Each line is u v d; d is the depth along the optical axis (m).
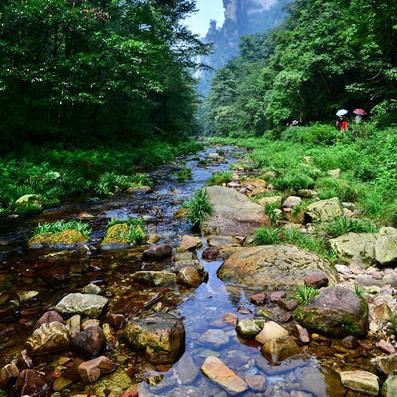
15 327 3.61
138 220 6.91
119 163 14.50
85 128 18.72
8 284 4.59
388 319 3.44
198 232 6.78
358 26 16.59
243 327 3.34
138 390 2.66
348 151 12.14
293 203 8.04
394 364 2.73
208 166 16.78
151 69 19.23
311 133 19.25
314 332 3.37
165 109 33.09
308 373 2.80
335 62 22.02
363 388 2.59
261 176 11.72
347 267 4.81
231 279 4.55
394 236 5.11
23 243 6.23
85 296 3.93
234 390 2.60
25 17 12.32
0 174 10.02
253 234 6.25
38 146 14.41
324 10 25.56
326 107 25.56
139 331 3.15
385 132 12.73
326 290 3.63
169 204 9.02
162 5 27.17
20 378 2.72
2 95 13.20
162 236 6.56
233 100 71.56
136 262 5.32
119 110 21.59
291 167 12.45
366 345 3.15
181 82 32.78
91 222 7.46
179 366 2.93
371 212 6.75
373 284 4.29
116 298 4.17
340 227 5.91
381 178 8.08
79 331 3.38
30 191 9.42
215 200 7.62
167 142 27.64
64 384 2.75
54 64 13.90
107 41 14.72
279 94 30.97
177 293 4.27
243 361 2.97
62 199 9.72
